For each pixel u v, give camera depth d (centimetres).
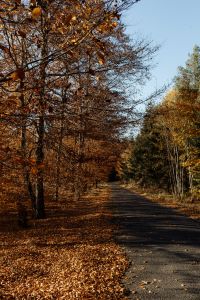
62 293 893
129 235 1686
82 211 2673
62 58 655
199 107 2778
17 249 1425
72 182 1844
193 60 3141
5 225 2084
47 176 1706
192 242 1527
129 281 993
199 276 1038
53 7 530
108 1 477
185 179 4856
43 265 1176
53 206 2895
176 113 2633
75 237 1619
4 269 1142
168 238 1616
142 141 5834
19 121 573
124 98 1139
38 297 877
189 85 3141
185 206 3158
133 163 6675
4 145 967
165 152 5447
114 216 2398
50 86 652
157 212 2691
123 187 7931
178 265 1157
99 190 6481
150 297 866
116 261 1198
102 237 1620
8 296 887
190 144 3469
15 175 1579
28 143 1308
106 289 918
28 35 698
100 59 512
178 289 924
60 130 747
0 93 593
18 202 1917
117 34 1170
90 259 1213
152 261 1207
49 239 1595
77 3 502
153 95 1240
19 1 474
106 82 1159
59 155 1205
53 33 579
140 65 1216
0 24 582
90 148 2177
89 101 775
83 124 802
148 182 6131
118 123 923
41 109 587
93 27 484
